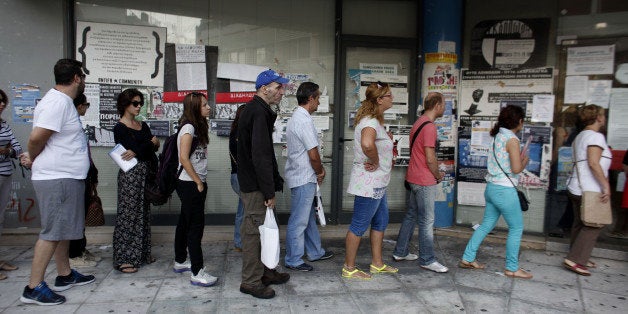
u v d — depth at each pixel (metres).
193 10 5.13
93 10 4.93
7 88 4.78
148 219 4.32
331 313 3.42
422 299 3.70
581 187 4.22
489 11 5.30
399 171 5.71
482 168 5.43
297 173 4.11
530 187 5.28
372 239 4.20
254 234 3.59
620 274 4.34
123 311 3.39
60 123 3.37
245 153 3.50
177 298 3.62
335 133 5.44
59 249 3.68
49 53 4.82
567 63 5.09
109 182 5.10
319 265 4.41
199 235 3.81
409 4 5.54
